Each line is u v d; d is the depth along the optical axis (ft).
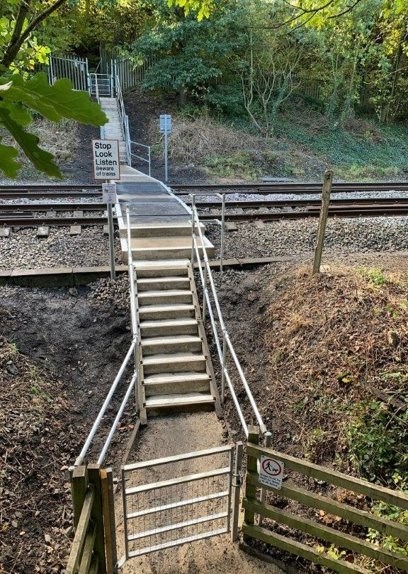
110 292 21.49
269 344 19.19
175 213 27.84
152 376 18.76
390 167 58.54
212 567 12.26
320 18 22.65
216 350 19.99
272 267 23.31
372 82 72.18
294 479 14.60
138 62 64.90
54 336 19.47
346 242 26.14
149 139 57.57
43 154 3.26
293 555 12.72
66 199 32.73
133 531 12.97
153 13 65.36
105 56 73.10
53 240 24.99
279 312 19.89
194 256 23.35
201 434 16.80
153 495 14.26
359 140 67.56
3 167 3.29
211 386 18.54
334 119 70.28
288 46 63.46
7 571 10.73
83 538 9.02
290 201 32.37
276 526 13.44
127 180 37.60
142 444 16.25
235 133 58.23
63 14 62.75
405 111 76.48
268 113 68.03
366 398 14.70
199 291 22.12
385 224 27.86
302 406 16.10
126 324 20.40
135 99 67.05
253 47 61.05
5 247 24.00
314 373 16.55
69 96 2.73
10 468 13.04
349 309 17.62
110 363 19.38
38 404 15.76
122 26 70.44
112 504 10.84
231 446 12.24
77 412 17.07
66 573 7.90
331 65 66.85
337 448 14.34
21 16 5.56
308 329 18.02
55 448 14.82
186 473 15.11
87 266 22.62
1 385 15.66
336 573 12.26
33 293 21.27
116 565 11.62
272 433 16.10
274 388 17.52
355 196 37.27
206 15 21.40
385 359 15.37
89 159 48.98
